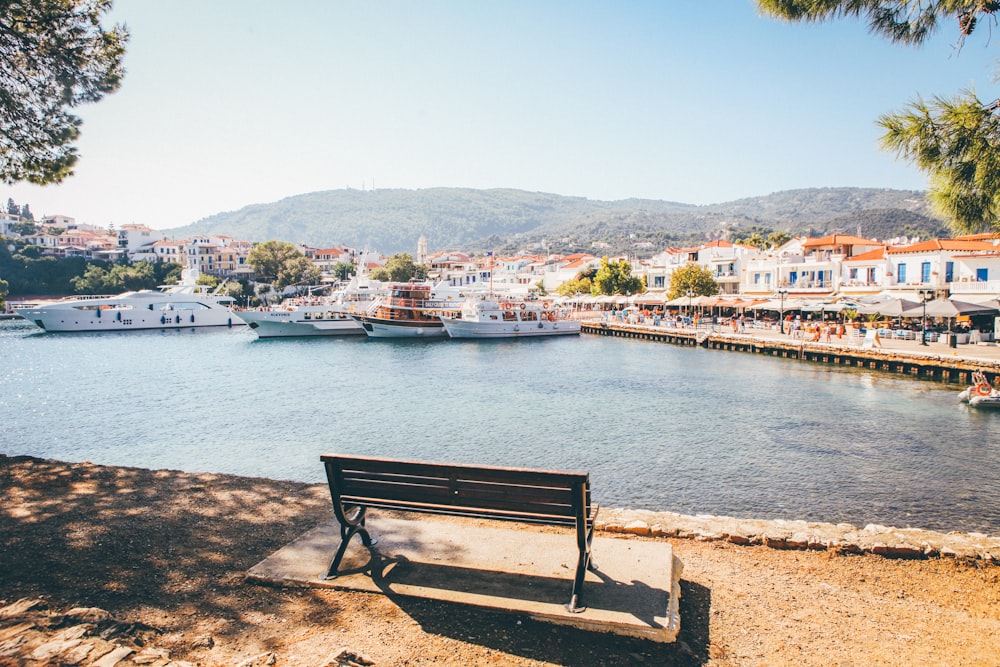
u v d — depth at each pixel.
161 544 6.52
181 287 87.56
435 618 4.98
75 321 75.44
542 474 5.09
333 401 28.33
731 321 57.84
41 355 51.59
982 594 5.78
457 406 26.48
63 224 197.12
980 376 25.19
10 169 11.98
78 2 11.92
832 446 18.16
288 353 53.03
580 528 5.14
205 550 6.37
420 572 5.70
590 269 116.50
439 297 86.06
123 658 4.04
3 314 102.94
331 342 63.84
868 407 24.11
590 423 22.25
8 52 11.22
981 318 40.69
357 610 5.10
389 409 26.05
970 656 4.70
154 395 30.69
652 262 111.56
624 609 4.95
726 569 6.26
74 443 20.98
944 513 12.64
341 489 5.86
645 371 37.44
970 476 15.06
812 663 4.55
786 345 42.66
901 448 17.80
